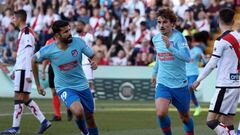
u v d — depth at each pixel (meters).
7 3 70.25
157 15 25.19
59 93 25.16
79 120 24.39
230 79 23.52
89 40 37.22
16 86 30.94
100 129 32.88
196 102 42.03
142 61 57.88
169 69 25.12
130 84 56.41
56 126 33.84
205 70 23.59
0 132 30.64
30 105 31.02
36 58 25.41
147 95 55.75
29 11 67.31
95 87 57.19
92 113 25.50
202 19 60.44
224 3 62.00
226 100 23.58
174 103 25.62
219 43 23.41
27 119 37.69
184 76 25.38
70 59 24.72
